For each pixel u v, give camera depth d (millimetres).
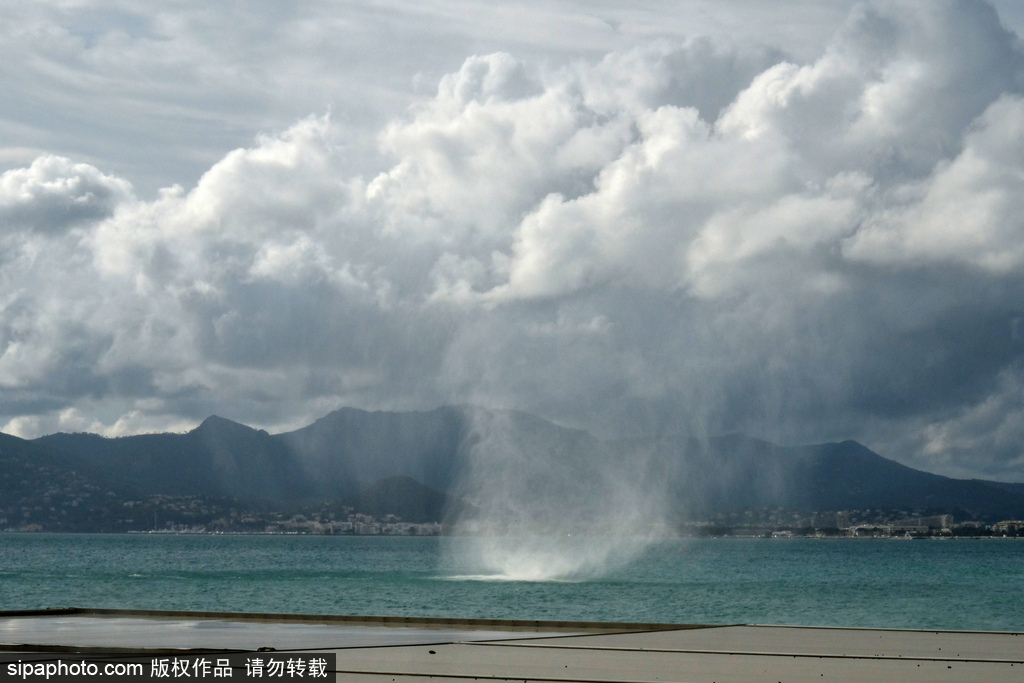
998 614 64812
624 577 116812
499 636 21438
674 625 24469
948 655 17984
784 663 16734
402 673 15273
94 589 91000
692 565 170625
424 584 97125
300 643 19656
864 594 87188
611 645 19609
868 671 15758
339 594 81188
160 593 84000
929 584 108625
